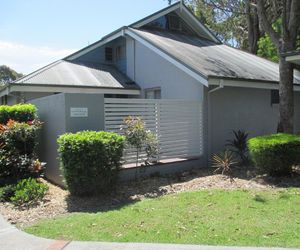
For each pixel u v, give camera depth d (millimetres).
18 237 5598
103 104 9266
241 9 26703
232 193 7883
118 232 5633
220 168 10523
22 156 9297
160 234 5469
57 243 5266
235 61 14859
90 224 6039
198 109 11531
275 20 17062
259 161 9211
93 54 17547
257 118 13773
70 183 7816
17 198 7484
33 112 10320
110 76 15711
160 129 10586
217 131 12094
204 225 5809
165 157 10719
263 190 8141
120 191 8406
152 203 7273
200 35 19469
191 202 7234
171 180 9539
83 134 7992
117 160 8094
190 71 11477
